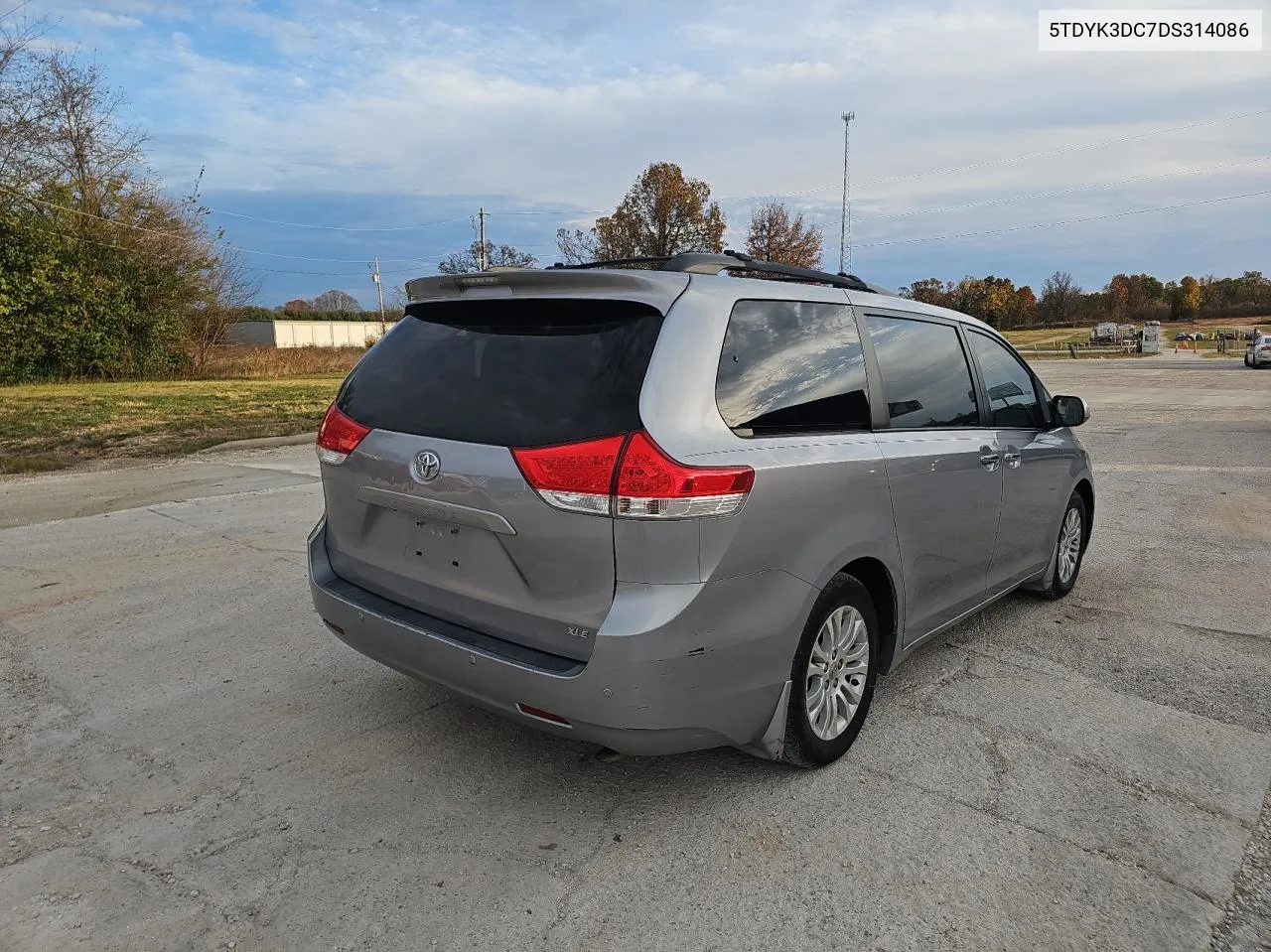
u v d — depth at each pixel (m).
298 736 3.40
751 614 2.67
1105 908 2.42
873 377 3.38
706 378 2.64
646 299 2.68
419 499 2.84
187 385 25.30
